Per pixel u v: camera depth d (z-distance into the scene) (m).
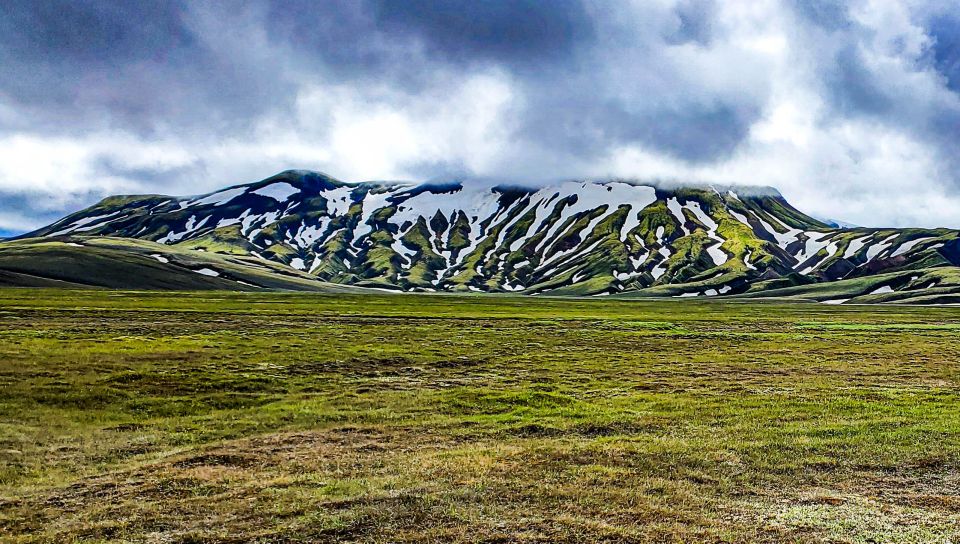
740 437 30.03
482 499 20.38
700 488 21.94
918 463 25.34
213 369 49.06
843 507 20.00
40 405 37.12
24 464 26.53
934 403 39.72
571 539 17.11
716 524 18.36
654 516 18.97
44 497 21.61
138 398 39.69
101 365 48.28
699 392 43.97
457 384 47.06
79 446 29.67
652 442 29.05
